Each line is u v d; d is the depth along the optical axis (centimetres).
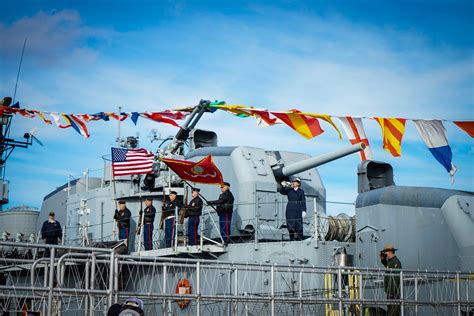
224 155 1917
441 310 1572
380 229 1695
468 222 1599
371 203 1723
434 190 1670
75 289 1144
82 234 2058
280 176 1895
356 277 1508
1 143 2467
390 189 1708
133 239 1989
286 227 1841
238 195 1848
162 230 1938
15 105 1972
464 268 1582
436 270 1482
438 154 1588
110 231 2080
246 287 1700
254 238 1805
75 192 2378
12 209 2700
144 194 1980
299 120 1661
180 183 1973
